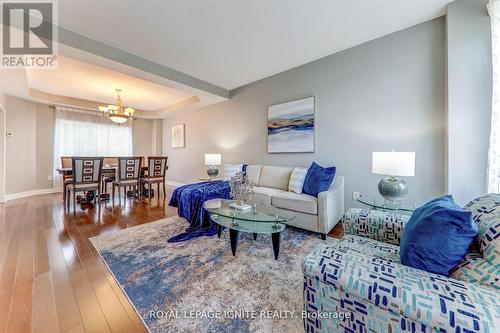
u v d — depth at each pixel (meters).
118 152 6.38
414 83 2.43
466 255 0.87
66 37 2.46
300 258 1.98
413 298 0.70
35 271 1.73
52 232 2.59
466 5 1.97
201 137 5.61
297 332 1.16
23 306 1.33
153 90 4.62
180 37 2.63
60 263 1.86
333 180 2.85
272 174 3.57
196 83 4.03
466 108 1.97
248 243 2.32
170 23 2.36
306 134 3.38
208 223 2.80
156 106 6.12
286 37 2.64
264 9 2.13
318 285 0.89
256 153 4.24
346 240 1.45
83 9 2.13
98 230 2.68
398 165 1.93
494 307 0.63
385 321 0.74
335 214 2.67
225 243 2.32
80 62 3.19
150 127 7.25
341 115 3.02
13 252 2.06
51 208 3.72
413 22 2.36
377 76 2.69
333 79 3.08
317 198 2.52
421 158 2.41
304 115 3.40
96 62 2.89
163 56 3.14
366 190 2.82
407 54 2.47
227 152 4.87
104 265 1.84
